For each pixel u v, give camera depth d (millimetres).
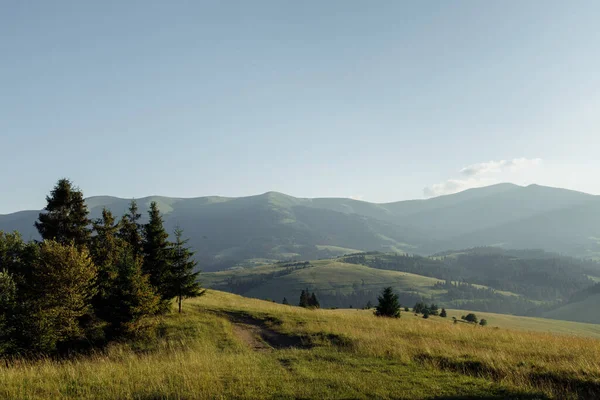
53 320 22859
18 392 11547
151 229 31891
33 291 23734
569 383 12203
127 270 25953
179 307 31969
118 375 13398
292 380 12656
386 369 14289
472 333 22234
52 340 22375
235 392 11297
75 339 24219
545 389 11773
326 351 18031
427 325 26500
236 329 26562
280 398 10844
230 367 14516
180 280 31078
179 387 11727
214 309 33625
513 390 11656
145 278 26438
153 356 19531
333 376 13094
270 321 28234
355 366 14828
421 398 10891
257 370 14031
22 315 21766
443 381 12648
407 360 15641
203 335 24406
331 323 26266
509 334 21984
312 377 12953
